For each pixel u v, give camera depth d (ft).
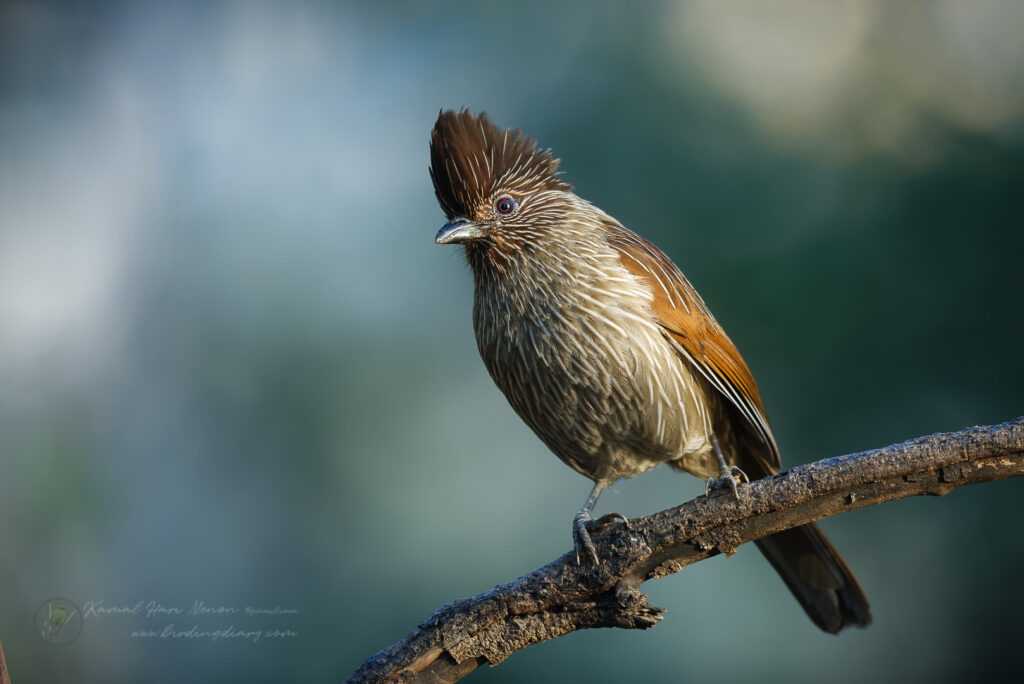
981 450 20.21
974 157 36.40
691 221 36.24
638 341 24.61
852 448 34.50
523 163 26.12
